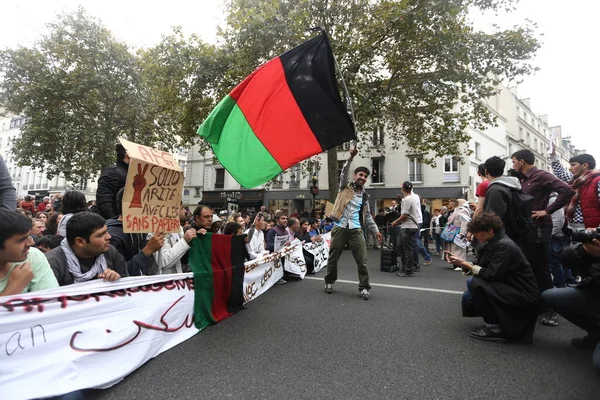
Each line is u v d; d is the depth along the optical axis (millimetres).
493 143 29812
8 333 1902
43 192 36688
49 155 20906
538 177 3922
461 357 2785
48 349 2064
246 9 12461
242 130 4406
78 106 20844
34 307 2031
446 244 8859
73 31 19797
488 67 12914
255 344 3072
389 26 11844
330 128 4246
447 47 11766
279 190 30578
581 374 2482
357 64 12500
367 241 15125
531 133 39719
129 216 2797
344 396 2195
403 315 3926
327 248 8609
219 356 2816
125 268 2908
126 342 2537
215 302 3764
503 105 35562
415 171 25703
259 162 4426
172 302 3070
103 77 18922
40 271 2238
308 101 4293
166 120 22969
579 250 2723
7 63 19359
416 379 2418
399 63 13352
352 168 27828
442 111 15883
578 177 4426
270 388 2297
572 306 2834
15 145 20844
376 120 17750
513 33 12312
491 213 3217
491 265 3086
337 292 5172
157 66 14117
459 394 2217
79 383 2125
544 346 3020
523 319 3025
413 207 6742
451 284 5781
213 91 14336
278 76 4332
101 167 21250
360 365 2641
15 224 1874
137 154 2891
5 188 2689
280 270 6086
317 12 12234
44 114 20234
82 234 2461
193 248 3648
